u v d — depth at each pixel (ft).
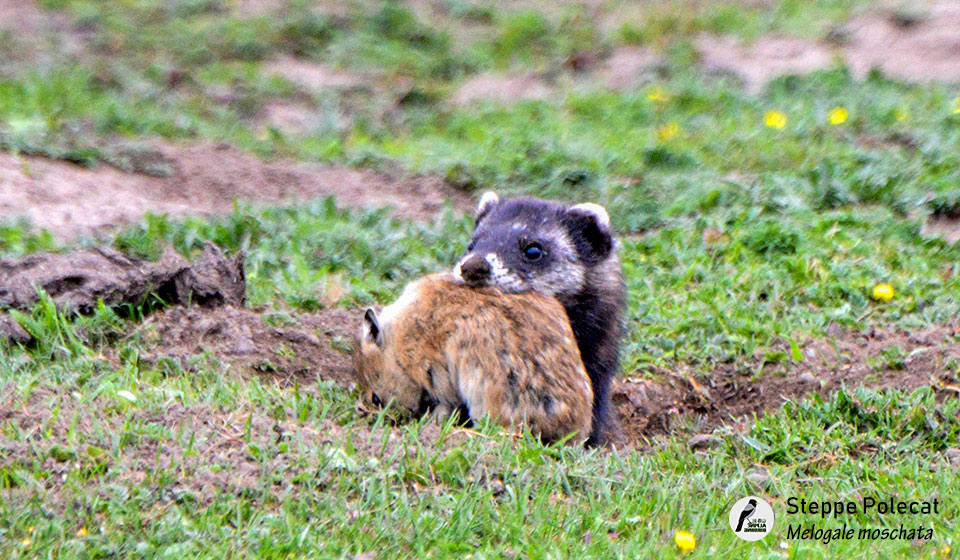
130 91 73.46
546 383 30.71
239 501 25.91
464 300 31.53
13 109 65.36
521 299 32.01
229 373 34.22
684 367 40.81
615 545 25.72
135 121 66.23
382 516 25.84
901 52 84.23
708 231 51.26
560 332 31.50
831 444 32.22
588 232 36.24
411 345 31.40
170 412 29.27
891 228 50.52
